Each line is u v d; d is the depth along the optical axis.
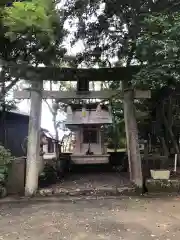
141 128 8.95
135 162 5.95
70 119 7.60
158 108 8.05
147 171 6.49
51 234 3.46
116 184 6.16
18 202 5.19
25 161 5.96
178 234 3.45
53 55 5.75
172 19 4.64
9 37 4.26
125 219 4.06
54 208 4.71
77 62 6.43
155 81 5.08
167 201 5.12
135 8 5.62
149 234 3.45
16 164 5.86
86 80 6.17
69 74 6.03
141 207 4.72
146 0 5.53
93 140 8.06
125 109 6.20
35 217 4.19
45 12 3.52
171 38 4.50
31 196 5.56
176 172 6.51
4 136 7.64
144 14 5.11
